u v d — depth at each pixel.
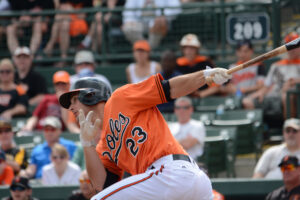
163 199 12.71
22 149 28.45
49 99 33.47
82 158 28.11
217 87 35.94
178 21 41.75
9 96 34.88
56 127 28.12
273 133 33.97
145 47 36.28
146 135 13.02
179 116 28.34
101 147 14.20
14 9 43.31
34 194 24.47
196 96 35.31
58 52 42.59
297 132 25.91
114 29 42.47
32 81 37.16
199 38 41.50
